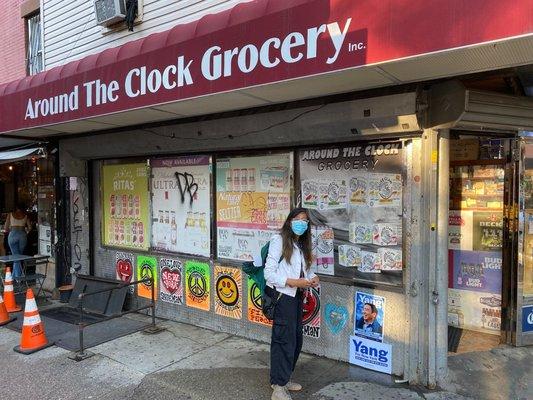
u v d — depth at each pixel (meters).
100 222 7.30
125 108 4.76
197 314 6.00
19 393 4.25
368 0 3.08
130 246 6.88
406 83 3.86
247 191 5.44
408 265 4.21
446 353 4.18
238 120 5.04
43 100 5.72
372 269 4.48
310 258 4.00
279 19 3.54
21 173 10.03
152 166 6.52
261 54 3.65
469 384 4.15
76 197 7.56
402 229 4.29
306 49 3.39
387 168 4.36
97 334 5.77
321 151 4.80
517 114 4.32
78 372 4.67
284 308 3.86
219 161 5.71
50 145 7.38
